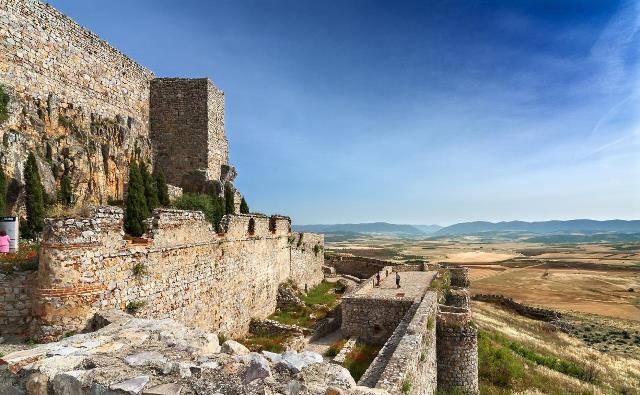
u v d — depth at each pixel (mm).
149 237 15203
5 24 21797
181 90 35250
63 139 24688
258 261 26172
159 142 35031
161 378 7426
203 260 18891
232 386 7160
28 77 23094
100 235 12766
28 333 12258
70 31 26203
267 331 24000
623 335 59469
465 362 21828
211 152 35750
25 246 15562
